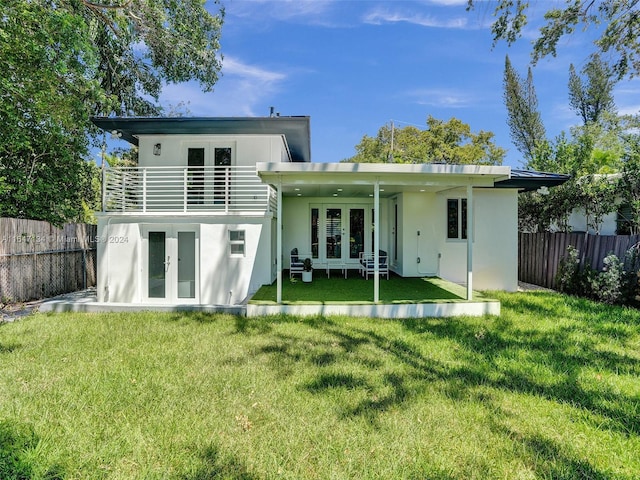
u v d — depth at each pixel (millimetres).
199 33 13953
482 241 10617
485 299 7781
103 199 9023
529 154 24484
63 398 3803
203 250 9141
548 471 2711
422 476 2645
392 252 12484
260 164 6852
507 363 4859
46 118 9930
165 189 10812
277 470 2707
